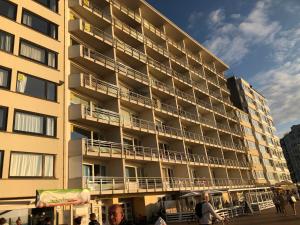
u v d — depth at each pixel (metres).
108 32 30.94
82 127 24.84
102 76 29.38
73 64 25.75
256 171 58.16
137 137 31.75
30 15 22.88
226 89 59.97
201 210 8.96
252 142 61.66
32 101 20.91
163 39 41.81
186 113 42.16
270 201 42.09
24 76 20.97
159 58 40.62
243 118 61.47
